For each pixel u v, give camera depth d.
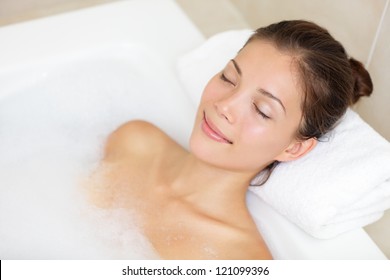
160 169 1.46
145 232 1.39
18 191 1.47
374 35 1.51
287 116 1.18
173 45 1.67
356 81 1.29
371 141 1.27
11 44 1.62
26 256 1.36
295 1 1.87
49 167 1.52
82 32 1.67
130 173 1.47
